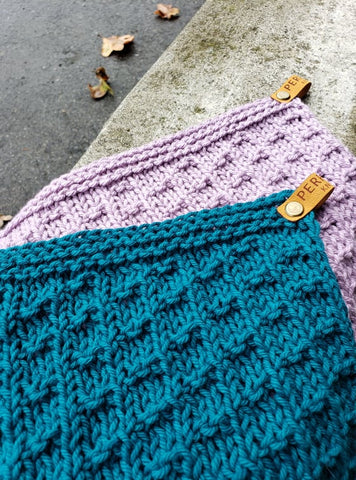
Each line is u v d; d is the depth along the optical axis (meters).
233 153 0.80
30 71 1.54
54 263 0.62
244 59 1.05
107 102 1.43
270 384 0.55
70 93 1.47
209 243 0.66
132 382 0.55
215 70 1.04
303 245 0.65
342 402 0.55
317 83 0.98
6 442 0.51
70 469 0.50
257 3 1.16
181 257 0.65
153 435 0.52
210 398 0.54
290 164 0.78
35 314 0.59
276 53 1.05
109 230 0.66
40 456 0.51
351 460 0.54
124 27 1.62
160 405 0.53
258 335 0.58
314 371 0.56
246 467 0.50
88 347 0.57
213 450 0.51
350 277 0.69
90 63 1.54
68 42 1.61
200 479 0.49
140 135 0.96
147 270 0.63
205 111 0.98
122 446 0.51
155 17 1.64
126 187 0.77
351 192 0.75
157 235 0.66
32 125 1.42
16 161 1.35
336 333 0.59
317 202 0.70
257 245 0.66
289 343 0.58
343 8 1.11
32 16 1.72
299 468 0.50
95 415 0.53
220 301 0.60
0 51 1.62
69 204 0.75
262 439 0.51
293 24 1.10
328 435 0.53
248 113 0.85
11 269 0.62
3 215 1.28
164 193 0.76
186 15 1.63
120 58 1.53
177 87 1.03
